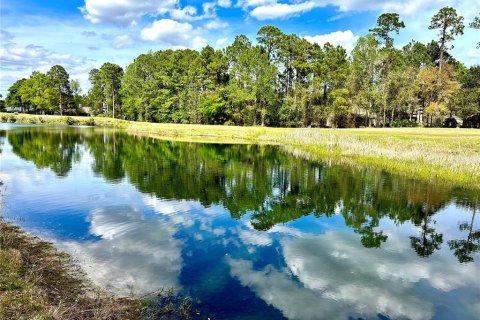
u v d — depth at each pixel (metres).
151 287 9.65
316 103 83.94
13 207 17.50
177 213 17.59
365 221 17.33
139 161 34.97
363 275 11.38
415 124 74.81
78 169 29.56
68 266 10.51
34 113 135.25
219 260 11.99
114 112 121.19
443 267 12.20
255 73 82.25
